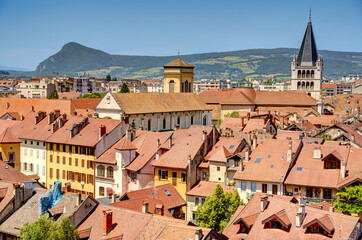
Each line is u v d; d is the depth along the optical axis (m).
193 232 68.38
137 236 71.94
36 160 139.25
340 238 62.78
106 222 75.38
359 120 180.38
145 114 160.62
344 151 99.50
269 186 96.62
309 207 70.00
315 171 95.94
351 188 84.50
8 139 136.00
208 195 103.12
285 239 65.56
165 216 81.62
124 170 118.12
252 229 69.25
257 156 104.00
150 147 121.31
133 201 88.19
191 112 185.25
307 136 140.12
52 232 70.69
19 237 79.75
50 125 142.00
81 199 81.19
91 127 132.62
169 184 102.50
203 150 113.94
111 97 156.00
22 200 87.31
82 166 127.25
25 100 187.00
